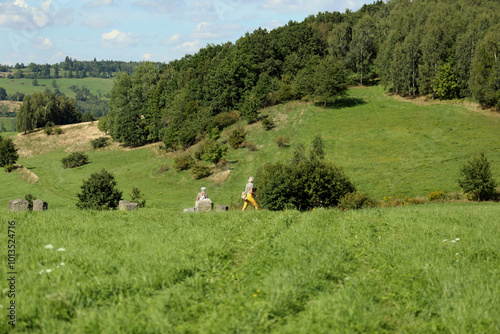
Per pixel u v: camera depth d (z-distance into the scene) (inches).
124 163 3634.4
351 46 4333.2
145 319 207.9
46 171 3503.9
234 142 3095.5
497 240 363.3
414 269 290.2
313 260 298.4
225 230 419.2
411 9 4404.5
